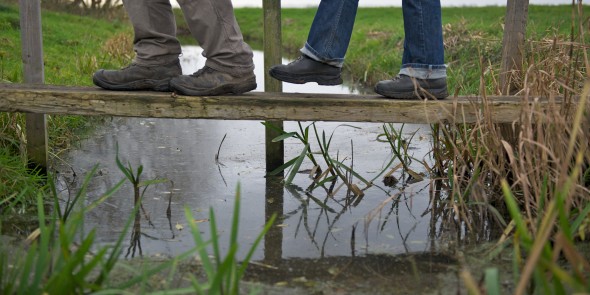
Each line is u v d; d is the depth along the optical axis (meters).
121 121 7.10
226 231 3.93
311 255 3.59
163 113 4.07
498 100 4.14
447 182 4.79
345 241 3.81
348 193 4.74
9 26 10.80
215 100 4.05
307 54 3.96
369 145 6.17
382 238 3.87
